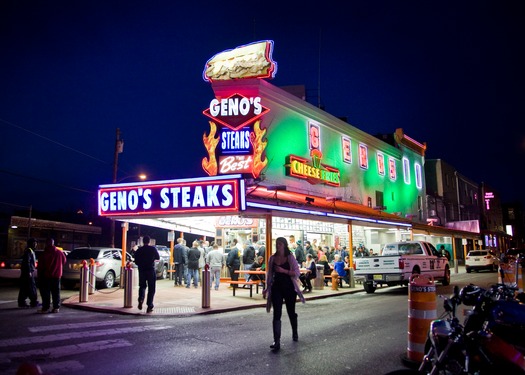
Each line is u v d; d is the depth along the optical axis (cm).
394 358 736
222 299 1528
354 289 2059
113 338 889
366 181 3069
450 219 4884
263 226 2370
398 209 3541
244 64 2170
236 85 2155
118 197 1753
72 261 1916
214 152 2125
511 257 2792
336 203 2369
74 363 703
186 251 1980
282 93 2288
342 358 736
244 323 1085
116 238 5462
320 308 1387
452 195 5141
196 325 1052
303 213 1898
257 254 2006
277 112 2261
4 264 2594
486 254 3475
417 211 3928
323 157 2597
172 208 1667
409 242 2122
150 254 1250
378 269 1900
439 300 1475
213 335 927
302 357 743
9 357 734
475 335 472
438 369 464
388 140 3775
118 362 710
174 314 1203
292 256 863
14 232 3919
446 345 476
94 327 1011
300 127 2420
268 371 661
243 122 2112
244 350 791
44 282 1231
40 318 1132
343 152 2811
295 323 869
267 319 1155
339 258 2189
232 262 1830
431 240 4175
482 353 467
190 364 699
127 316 1188
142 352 775
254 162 2073
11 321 1082
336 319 1138
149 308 1229
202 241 2155
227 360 723
